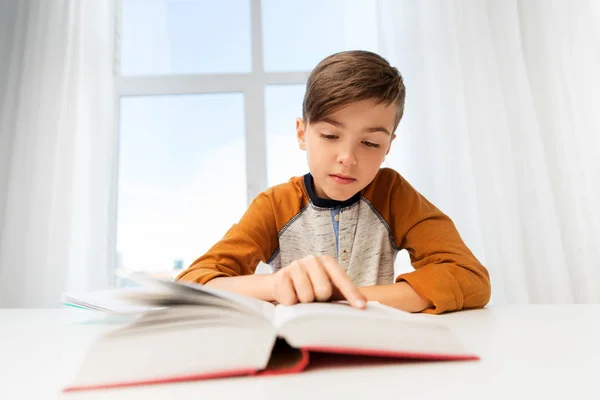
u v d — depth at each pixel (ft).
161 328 0.91
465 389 0.67
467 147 5.26
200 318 0.95
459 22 5.49
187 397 0.65
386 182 2.60
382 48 5.53
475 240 5.08
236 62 6.21
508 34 5.54
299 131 2.39
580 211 5.20
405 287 1.64
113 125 5.80
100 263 5.30
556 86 5.45
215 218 5.86
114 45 6.15
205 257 2.13
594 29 5.47
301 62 6.19
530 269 5.09
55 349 1.08
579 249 5.10
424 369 0.78
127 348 0.81
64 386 0.73
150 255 5.79
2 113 5.42
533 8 5.68
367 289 1.63
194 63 6.22
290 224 2.54
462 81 5.37
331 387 0.69
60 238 5.15
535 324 1.29
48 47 5.49
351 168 1.98
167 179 5.95
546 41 5.57
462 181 5.20
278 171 5.95
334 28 6.14
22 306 4.98
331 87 1.94
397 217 2.45
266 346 0.79
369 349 0.79
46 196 5.20
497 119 5.30
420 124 5.37
